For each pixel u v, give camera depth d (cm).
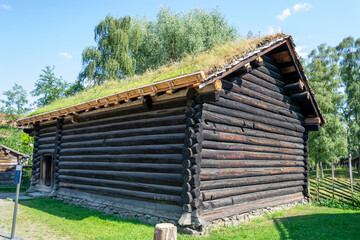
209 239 557
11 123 3603
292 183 1041
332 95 2692
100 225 671
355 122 3234
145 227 648
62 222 699
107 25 2734
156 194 703
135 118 794
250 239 572
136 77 1150
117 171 825
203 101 629
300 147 1113
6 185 1662
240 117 780
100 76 2644
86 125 990
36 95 3394
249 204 799
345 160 4447
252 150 830
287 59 974
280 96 998
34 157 1261
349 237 627
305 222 761
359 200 1230
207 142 658
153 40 2892
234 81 771
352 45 3569
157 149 708
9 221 704
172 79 589
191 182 613
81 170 971
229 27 2945
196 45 2566
